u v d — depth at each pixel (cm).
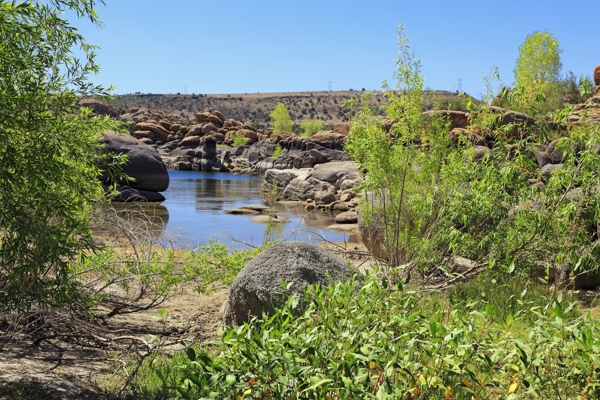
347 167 3375
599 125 786
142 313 789
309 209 2822
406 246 948
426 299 625
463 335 370
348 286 422
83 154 544
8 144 446
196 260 848
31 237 450
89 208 681
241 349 360
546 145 1733
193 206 2658
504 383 391
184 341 662
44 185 466
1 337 553
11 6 438
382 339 372
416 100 1012
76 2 480
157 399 462
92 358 573
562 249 791
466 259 977
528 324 549
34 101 462
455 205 886
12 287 458
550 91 3662
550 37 4300
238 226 2058
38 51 474
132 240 866
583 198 785
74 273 652
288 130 9606
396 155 998
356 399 335
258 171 6138
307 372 337
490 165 864
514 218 849
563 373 380
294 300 410
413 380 349
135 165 2727
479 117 952
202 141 6906
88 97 512
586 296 890
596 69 3822
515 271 857
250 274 693
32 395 439
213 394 322
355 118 1050
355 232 2023
